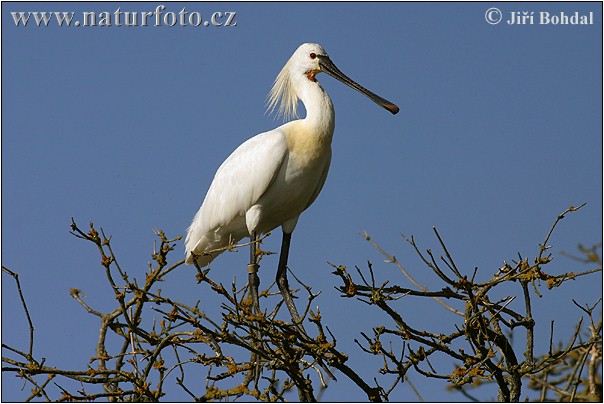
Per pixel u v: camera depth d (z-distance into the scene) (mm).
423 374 11414
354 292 11211
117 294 11328
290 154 15820
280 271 16156
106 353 12086
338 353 11531
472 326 11547
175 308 11211
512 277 11297
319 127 15977
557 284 11328
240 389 11516
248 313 11414
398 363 11453
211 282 11234
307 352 11578
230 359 11500
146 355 11648
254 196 15859
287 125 16188
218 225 16406
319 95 16422
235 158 16250
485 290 11320
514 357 11969
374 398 11734
